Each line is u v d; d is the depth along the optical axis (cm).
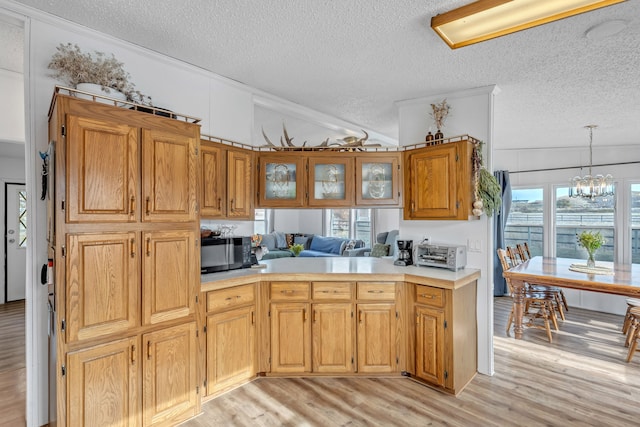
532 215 585
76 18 211
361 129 457
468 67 266
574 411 238
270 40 234
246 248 295
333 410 234
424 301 268
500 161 606
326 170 319
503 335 397
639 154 496
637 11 187
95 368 180
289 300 278
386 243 586
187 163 220
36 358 207
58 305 171
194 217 224
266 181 313
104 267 183
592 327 429
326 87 316
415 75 284
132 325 194
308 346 279
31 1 195
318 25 213
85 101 177
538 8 178
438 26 198
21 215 542
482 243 297
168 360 210
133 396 194
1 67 279
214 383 246
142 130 198
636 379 287
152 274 202
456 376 257
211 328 243
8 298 525
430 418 226
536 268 388
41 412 208
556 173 559
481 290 297
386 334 279
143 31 225
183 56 260
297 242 834
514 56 245
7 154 504
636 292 290
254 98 335
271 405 239
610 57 243
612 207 513
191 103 280
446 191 284
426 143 303
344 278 278
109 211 185
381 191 317
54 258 175
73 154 173
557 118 393
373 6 191
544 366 312
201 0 190
